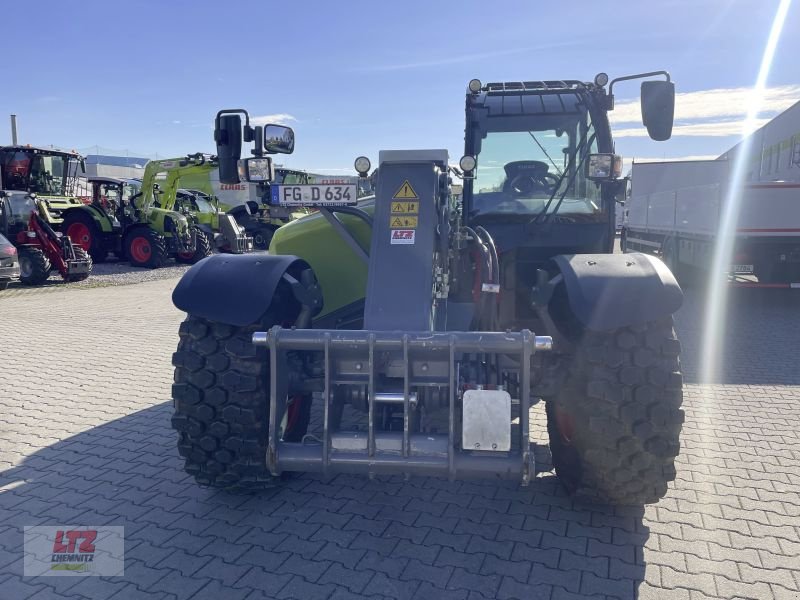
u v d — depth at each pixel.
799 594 2.89
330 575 3.04
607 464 3.27
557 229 4.67
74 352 7.64
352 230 4.34
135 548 3.28
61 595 2.91
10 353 7.56
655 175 17.84
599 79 4.71
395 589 2.93
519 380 3.07
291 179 21.59
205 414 3.33
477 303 3.91
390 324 3.18
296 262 3.57
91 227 17.92
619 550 3.25
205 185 24.86
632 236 17.36
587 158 4.66
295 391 3.35
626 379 3.17
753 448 4.57
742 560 3.16
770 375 6.46
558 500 3.78
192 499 3.82
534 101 4.80
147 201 18.11
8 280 12.76
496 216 4.71
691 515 3.60
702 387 6.05
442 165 3.55
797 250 10.43
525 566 3.11
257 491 3.89
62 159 18.88
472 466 2.94
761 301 11.47
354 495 3.87
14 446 4.65
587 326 3.08
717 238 10.65
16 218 14.87
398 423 3.31
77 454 4.50
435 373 3.09
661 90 3.96
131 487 3.98
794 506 3.71
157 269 17.52
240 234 13.51
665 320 3.26
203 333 3.35
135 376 6.57
